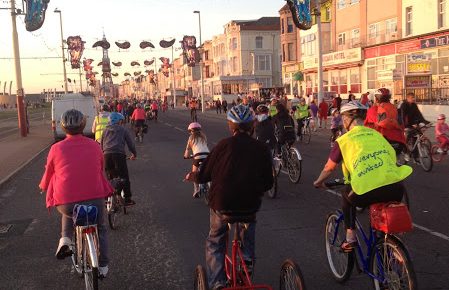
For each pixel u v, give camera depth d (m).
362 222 7.35
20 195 11.29
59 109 25.03
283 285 4.10
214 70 92.94
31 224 8.53
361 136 4.55
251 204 3.95
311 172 12.79
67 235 5.05
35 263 6.40
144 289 5.36
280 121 11.63
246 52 78.75
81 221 4.57
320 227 7.54
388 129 8.51
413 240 6.63
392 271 4.26
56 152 4.89
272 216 8.33
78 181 4.84
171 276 5.72
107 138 8.25
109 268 6.07
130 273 5.87
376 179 4.34
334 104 30.09
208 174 4.13
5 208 9.92
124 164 8.28
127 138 8.37
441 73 29.33
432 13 30.34
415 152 12.52
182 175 13.34
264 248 6.59
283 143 11.73
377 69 36.47
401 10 33.62
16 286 5.60
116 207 7.91
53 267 6.23
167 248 6.80
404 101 12.70
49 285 5.61
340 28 43.38
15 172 14.24
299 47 53.12
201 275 4.12
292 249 6.51
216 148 4.07
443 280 5.23
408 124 12.66
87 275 4.84
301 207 8.92
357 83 39.75
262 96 53.84
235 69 81.12
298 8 29.53
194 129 9.09
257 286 3.82
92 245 4.61
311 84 50.12
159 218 8.55
